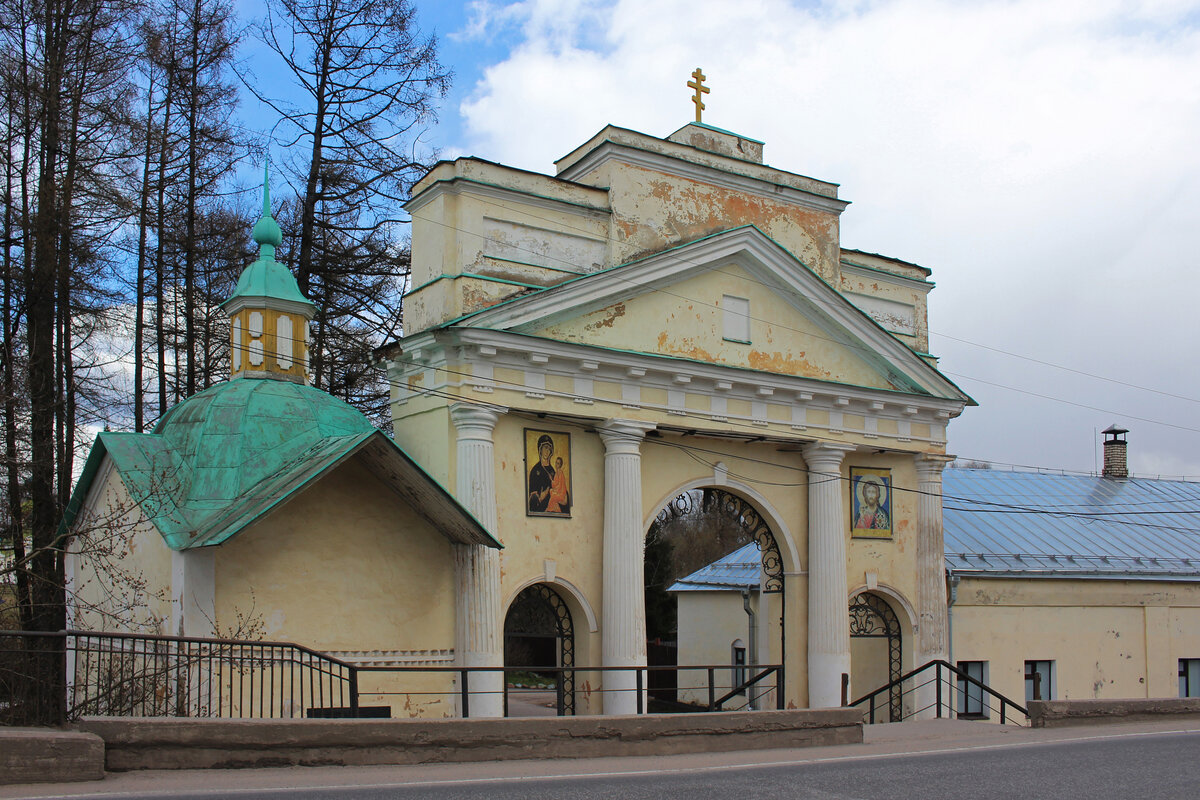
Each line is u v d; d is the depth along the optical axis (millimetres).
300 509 17859
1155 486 40094
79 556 20578
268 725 11000
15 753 9656
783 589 24234
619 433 21234
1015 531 32469
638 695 19141
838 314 24328
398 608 18594
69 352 24891
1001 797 10266
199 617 16453
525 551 20234
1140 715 19984
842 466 25172
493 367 19953
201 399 19391
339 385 30812
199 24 29078
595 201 21797
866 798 10078
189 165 28922
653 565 46156
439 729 11969
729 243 22812
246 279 20469
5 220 23766
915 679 25344
